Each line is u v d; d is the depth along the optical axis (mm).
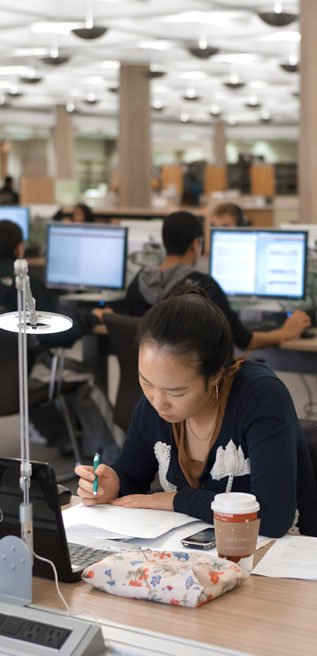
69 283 6332
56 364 5164
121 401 4656
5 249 5465
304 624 1624
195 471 2293
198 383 2037
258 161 25266
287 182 26766
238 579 1776
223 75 20141
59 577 1830
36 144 30375
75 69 19359
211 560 1797
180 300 2061
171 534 2082
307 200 8461
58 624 1566
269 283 5605
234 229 5703
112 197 18125
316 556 1983
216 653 1502
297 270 5520
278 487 2123
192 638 1562
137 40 15102
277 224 12422
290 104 26203
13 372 4930
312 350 4984
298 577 1857
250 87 22516
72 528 2121
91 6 12562
